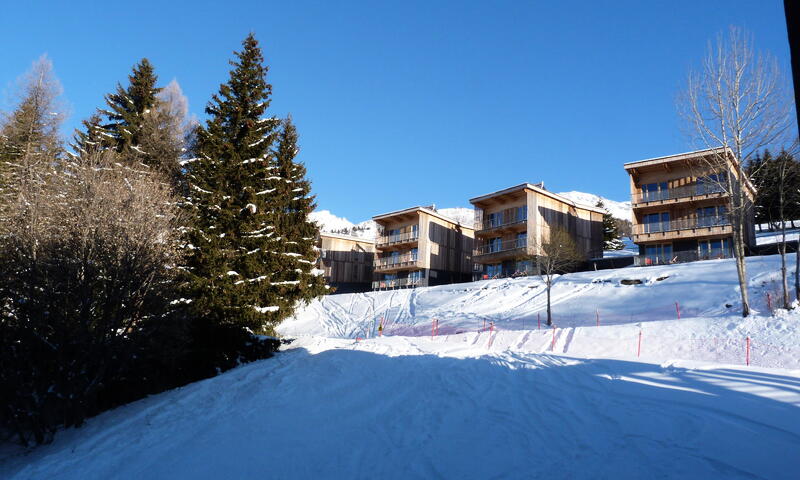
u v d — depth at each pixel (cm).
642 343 1778
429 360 1369
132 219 1251
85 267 994
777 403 719
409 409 868
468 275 5388
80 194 1409
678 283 2683
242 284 1709
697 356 1582
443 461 601
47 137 2783
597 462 550
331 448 688
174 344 1205
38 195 1373
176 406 1009
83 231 1073
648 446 587
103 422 984
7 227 1128
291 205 2645
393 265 5056
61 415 982
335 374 1195
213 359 1439
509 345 2003
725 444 571
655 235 3525
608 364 1178
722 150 2323
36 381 930
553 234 3266
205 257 1625
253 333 1759
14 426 939
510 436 672
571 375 1062
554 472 533
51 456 781
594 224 4706
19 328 927
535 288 3250
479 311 2997
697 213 3466
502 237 4416
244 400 1006
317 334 3009
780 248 3120
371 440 711
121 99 2872
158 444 780
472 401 891
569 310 2662
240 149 1916
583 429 677
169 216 1530
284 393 1037
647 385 912
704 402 754
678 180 3559
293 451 685
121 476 655
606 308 2581
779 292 2130
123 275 1044
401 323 3047
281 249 2100
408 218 5181
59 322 945
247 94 2023
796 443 561
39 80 2889
